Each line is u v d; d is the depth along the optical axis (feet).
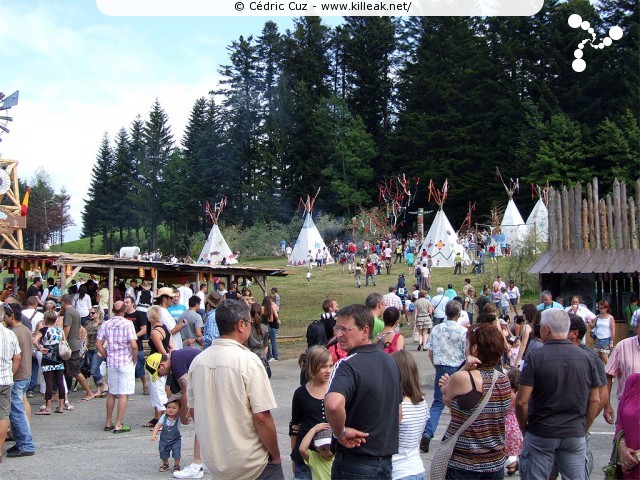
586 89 203.10
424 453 30.22
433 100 239.50
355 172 255.50
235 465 16.49
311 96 278.05
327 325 38.65
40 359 42.19
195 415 16.99
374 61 270.46
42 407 40.57
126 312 48.26
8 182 111.55
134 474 27.71
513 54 218.79
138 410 41.86
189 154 291.99
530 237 110.52
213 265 81.05
